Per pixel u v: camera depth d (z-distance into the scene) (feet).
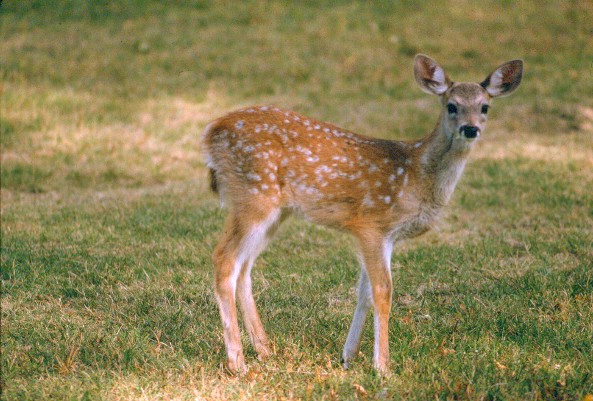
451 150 28.12
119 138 60.49
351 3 92.48
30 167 53.98
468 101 28.32
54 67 71.41
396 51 81.56
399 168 28.17
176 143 60.75
